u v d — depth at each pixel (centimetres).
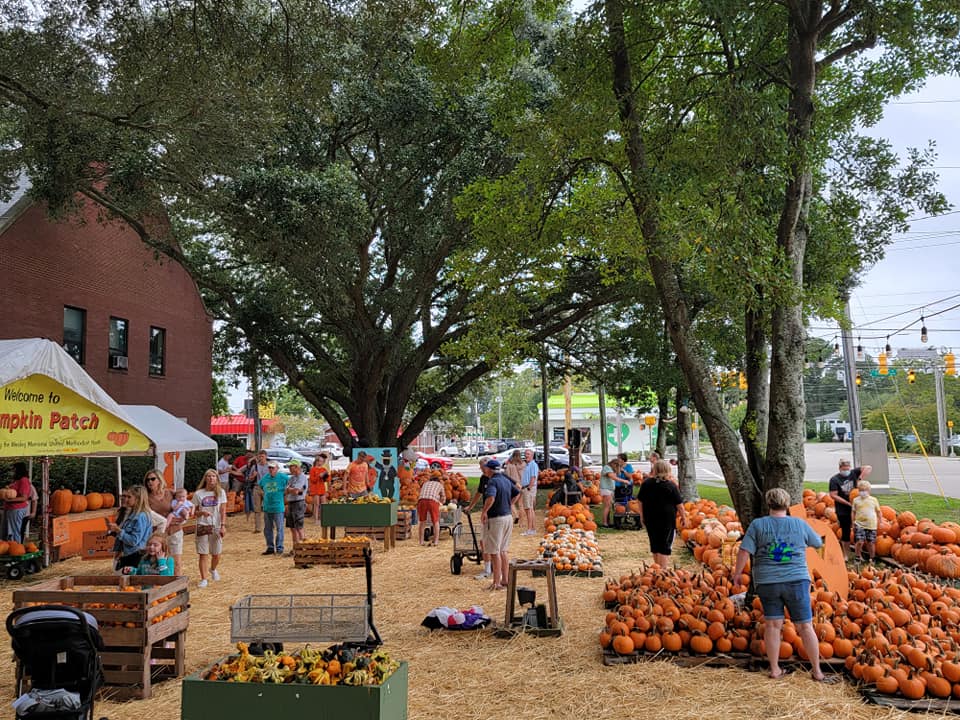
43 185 1780
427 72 2016
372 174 2430
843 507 1462
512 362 1459
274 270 2695
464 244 2230
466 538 1402
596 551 1400
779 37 1081
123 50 1538
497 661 805
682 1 1077
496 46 1207
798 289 862
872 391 9462
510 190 1216
